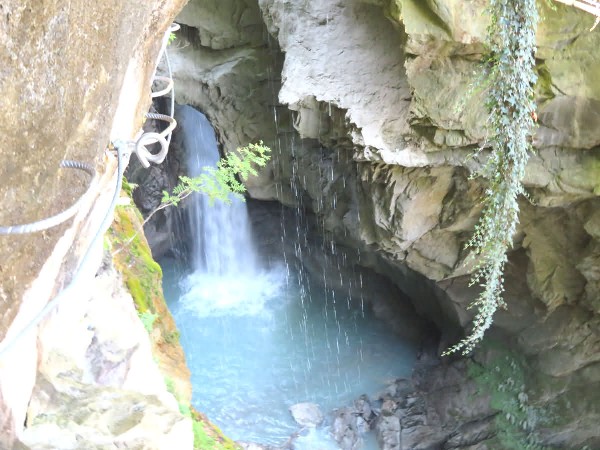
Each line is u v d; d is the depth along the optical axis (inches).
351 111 260.7
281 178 372.8
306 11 268.4
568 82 214.5
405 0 219.0
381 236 313.1
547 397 323.3
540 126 230.8
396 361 408.5
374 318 448.8
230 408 372.5
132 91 104.9
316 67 269.0
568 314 310.5
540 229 279.9
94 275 147.8
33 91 59.0
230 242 506.3
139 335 158.7
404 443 340.5
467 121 234.2
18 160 59.4
